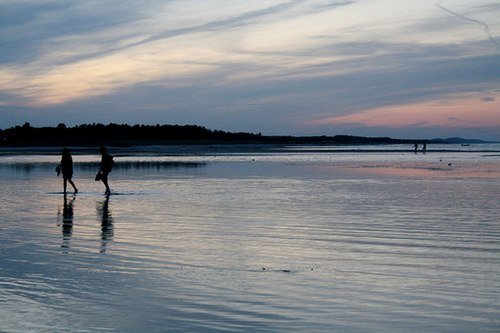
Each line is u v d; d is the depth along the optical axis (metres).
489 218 17.03
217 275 9.77
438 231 14.61
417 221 16.41
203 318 7.45
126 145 167.75
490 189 27.28
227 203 21.42
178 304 8.06
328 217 17.33
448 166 51.16
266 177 36.59
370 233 14.31
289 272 9.99
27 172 42.81
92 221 16.61
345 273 9.91
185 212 18.70
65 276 9.65
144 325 7.18
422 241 13.15
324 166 51.41
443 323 7.24
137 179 35.03
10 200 22.84
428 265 10.55
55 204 21.33
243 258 11.23
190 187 28.91
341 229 14.97
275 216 17.61
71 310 7.77
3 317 7.47
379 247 12.41
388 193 25.31
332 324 7.21
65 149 24.86
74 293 8.60
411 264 10.63
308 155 85.81
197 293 8.62
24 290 8.76
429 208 19.61
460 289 8.83
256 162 60.19
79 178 36.12
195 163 57.62
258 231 14.67
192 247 12.41
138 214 18.23
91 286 9.00
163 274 9.84
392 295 8.49
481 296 8.44
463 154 92.88
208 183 31.55
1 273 9.86
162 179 34.94
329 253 11.73
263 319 7.41
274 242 13.04
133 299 8.30
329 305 8.02
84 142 185.50
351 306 7.96
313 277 9.62
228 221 16.53
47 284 9.12
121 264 10.62
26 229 15.05
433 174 39.47
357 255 11.52
